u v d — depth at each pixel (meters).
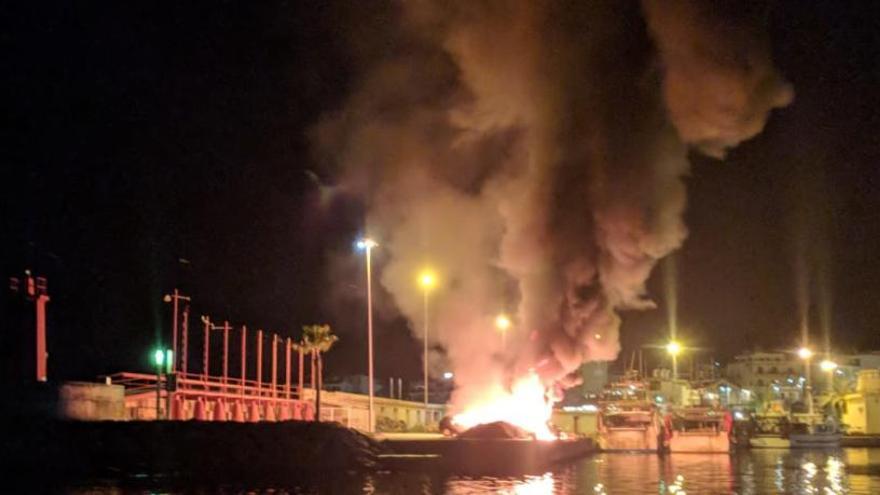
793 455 70.00
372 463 44.41
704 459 63.19
